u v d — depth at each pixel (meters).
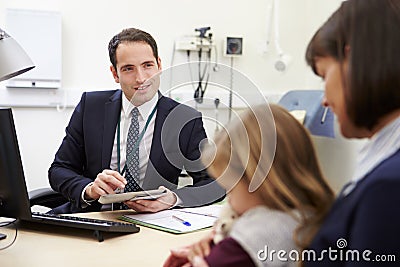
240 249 0.71
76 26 2.81
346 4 0.68
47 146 2.81
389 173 0.59
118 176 1.55
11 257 1.17
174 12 3.00
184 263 0.92
